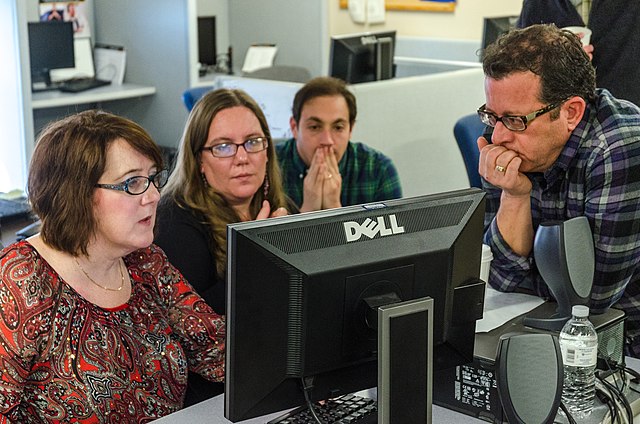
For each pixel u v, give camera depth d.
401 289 1.47
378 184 3.16
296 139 3.06
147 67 5.55
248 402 1.40
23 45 4.62
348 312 1.42
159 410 1.78
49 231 1.68
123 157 1.68
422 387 1.38
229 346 1.37
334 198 2.93
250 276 1.34
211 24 5.91
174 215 2.29
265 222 1.37
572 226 1.73
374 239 1.44
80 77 5.55
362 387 1.51
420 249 1.48
